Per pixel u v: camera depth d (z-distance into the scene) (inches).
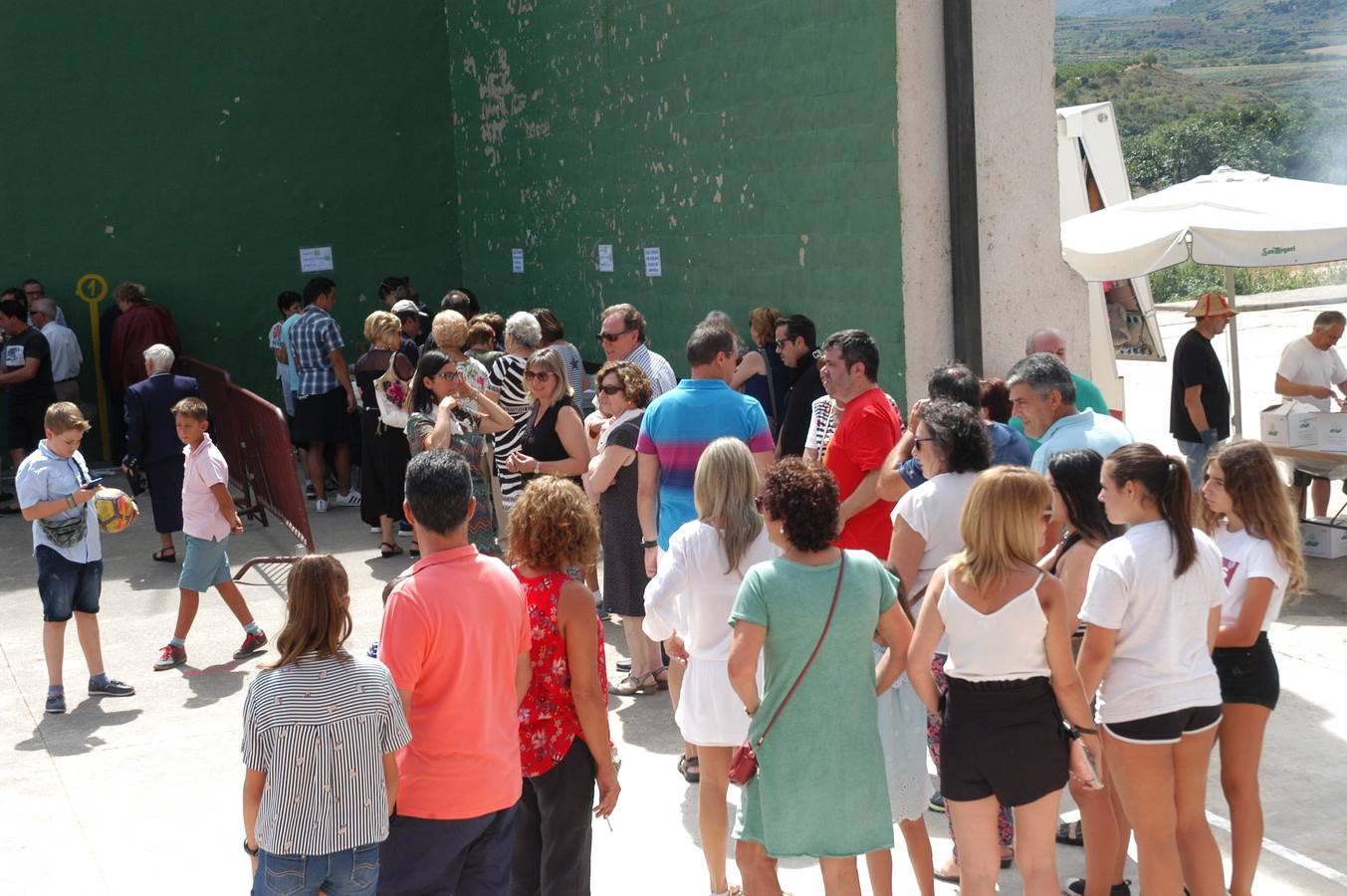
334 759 148.6
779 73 380.2
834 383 229.5
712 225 430.0
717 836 193.3
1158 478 165.9
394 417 392.5
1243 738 178.5
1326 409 408.5
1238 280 1306.6
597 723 171.0
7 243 583.5
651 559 249.6
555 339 389.1
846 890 168.4
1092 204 508.4
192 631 348.5
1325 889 194.2
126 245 602.5
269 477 456.1
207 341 621.3
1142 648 166.4
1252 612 175.6
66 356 540.7
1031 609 158.9
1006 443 213.8
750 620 162.7
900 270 331.0
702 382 247.0
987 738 161.9
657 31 455.2
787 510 162.7
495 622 158.9
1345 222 357.1
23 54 576.4
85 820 235.6
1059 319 344.2
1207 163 2453.2
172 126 604.1
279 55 619.5
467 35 627.8
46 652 288.5
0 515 509.7
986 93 328.8
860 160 343.6
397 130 646.5
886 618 169.0
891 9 324.5
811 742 162.9
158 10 594.6
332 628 151.4
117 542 459.2
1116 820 185.0
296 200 630.5
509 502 309.4
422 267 660.1
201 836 228.1
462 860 161.0
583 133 521.7
